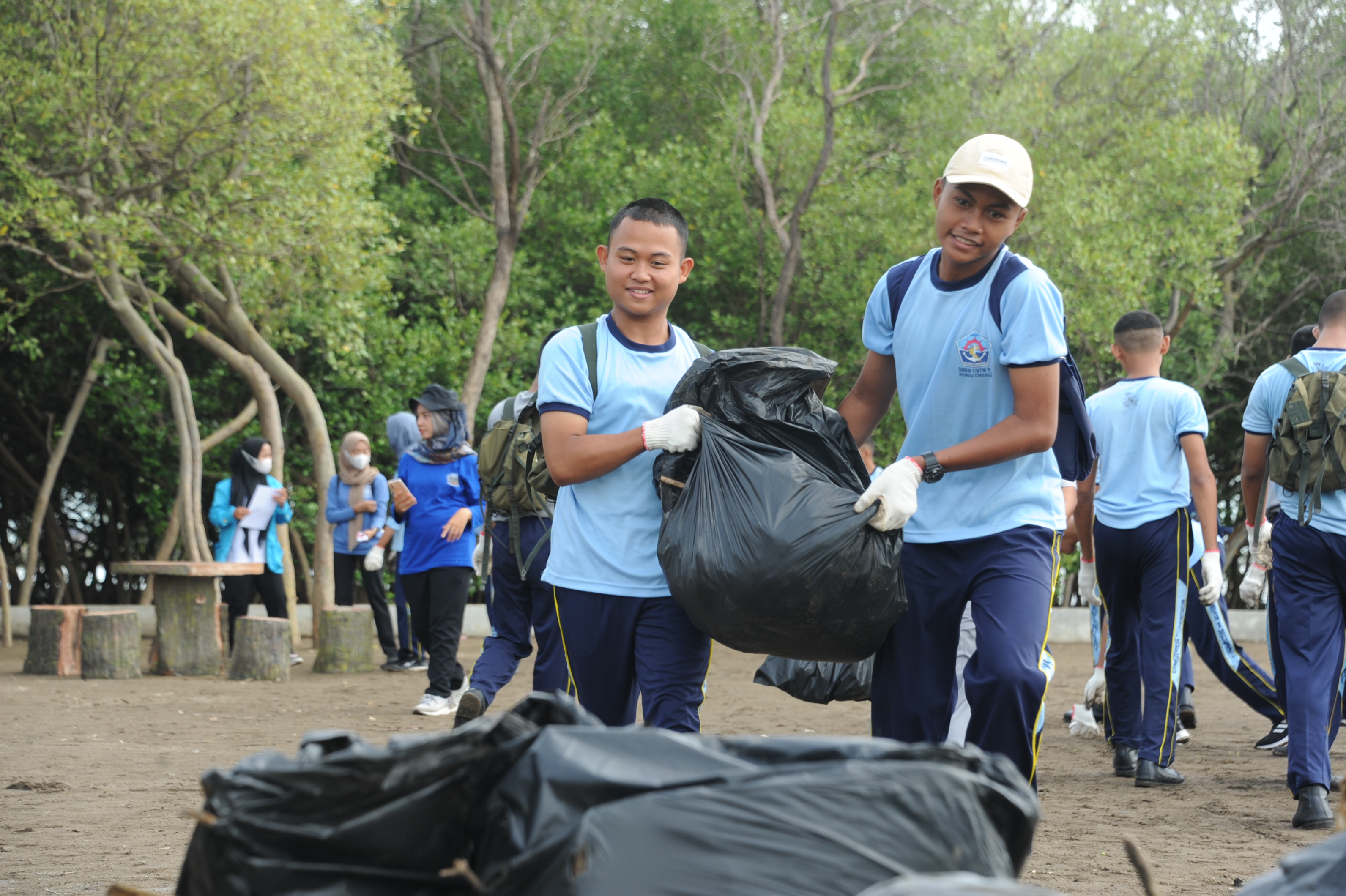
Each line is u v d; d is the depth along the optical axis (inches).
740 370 134.9
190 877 76.9
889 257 604.7
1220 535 269.0
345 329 539.8
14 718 292.0
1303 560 185.8
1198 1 657.0
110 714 302.4
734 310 695.1
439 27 709.3
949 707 135.4
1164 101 669.3
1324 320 196.7
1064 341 132.7
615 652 142.9
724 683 406.9
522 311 663.1
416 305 660.7
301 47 464.4
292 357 630.5
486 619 582.2
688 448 133.1
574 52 708.0
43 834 166.6
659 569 141.2
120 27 452.4
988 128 609.9
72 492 708.0
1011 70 672.4
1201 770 240.2
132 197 492.1
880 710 137.4
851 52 688.4
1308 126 690.2
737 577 124.1
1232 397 732.7
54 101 443.5
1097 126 629.3
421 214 663.8
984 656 125.2
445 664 311.7
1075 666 472.7
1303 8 706.2
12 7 468.1
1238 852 163.6
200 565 395.2
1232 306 695.1
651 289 143.4
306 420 518.0
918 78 716.7
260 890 72.7
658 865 64.7
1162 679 218.4
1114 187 589.0
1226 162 589.3
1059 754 261.1
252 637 390.9
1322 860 76.1
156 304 534.3
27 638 541.6
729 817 65.9
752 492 127.0
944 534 132.6
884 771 68.1
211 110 455.2
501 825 71.4
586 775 69.7
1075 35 661.9
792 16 653.9
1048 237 570.9
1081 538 250.8
